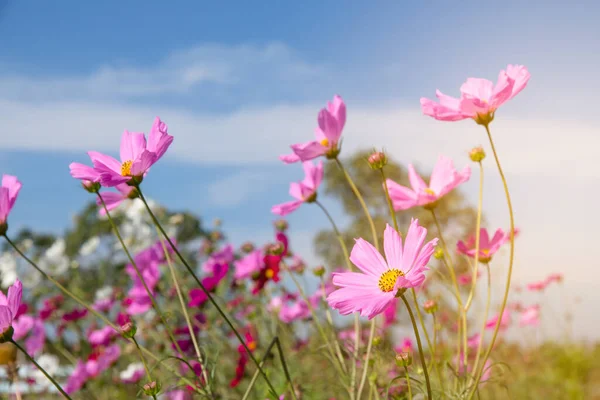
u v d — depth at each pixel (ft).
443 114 2.08
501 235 2.16
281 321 3.53
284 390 2.78
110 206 2.38
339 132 2.39
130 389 3.67
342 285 1.87
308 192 2.62
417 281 1.74
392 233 1.87
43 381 3.63
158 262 3.33
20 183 2.22
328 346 2.47
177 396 2.62
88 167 2.08
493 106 2.04
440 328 2.85
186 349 2.89
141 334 3.56
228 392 3.09
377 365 2.37
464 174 2.22
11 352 2.62
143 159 1.98
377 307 1.75
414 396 2.21
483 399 3.19
